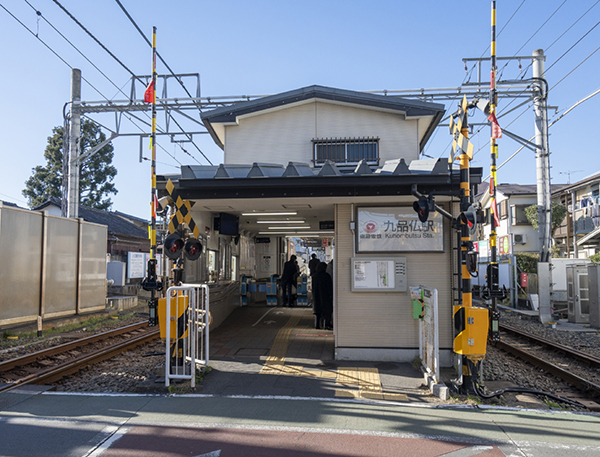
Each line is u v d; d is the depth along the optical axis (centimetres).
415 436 464
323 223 1384
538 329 1407
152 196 752
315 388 643
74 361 787
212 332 1086
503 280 2205
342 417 519
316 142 1248
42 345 1012
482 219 785
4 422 495
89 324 1373
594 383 731
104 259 1614
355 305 836
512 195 3114
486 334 616
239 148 1273
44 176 4034
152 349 998
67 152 1877
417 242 833
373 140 1236
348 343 829
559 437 465
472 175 766
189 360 704
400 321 828
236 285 1503
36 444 437
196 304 779
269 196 795
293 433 469
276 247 2058
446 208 830
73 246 1427
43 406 550
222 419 509
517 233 3088
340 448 433
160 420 504
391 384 669
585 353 1024
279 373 725
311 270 1309
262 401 577
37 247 1243
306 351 891
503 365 883
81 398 586
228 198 806
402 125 1241
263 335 1048
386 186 778
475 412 543
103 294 1603
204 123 1289
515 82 1672
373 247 838
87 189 4253
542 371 848
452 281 782
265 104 1245
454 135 670
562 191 3044
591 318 1441
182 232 750
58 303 1342
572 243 2948
